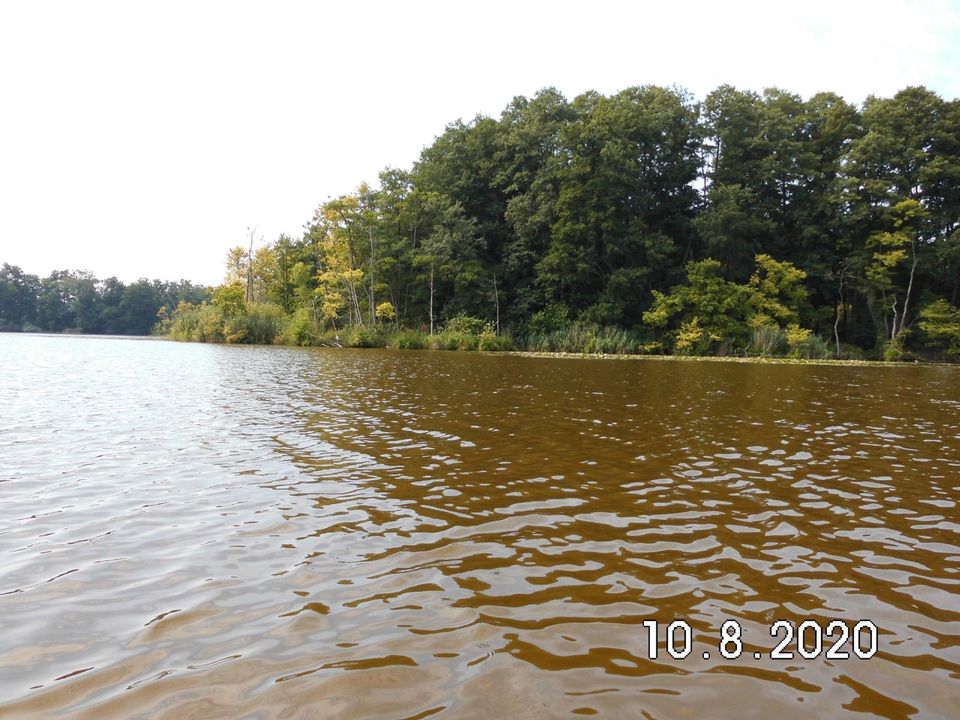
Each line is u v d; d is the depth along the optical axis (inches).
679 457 303.0
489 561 170.4
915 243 1505.9
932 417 451.5
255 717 101.3
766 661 122.0
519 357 1251.2
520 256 1812.3
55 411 426.9
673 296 1546.5
